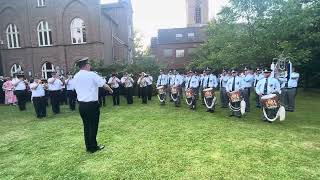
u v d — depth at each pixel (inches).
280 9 668.7
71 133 350.9
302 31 708.0
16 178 214.4
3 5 1066.7
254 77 602.2
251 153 255.4
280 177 203.9
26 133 362.3
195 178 204.2
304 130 342.6
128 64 882.8
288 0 668.1
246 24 722.2
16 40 1082.1
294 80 496.4
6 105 668.1
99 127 378.3
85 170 225.0
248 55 669.9
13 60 1083.9
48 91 565.0
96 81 248.8
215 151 262.5
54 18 1042.1
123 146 284.5
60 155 264.4
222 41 770.2
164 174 212.2
